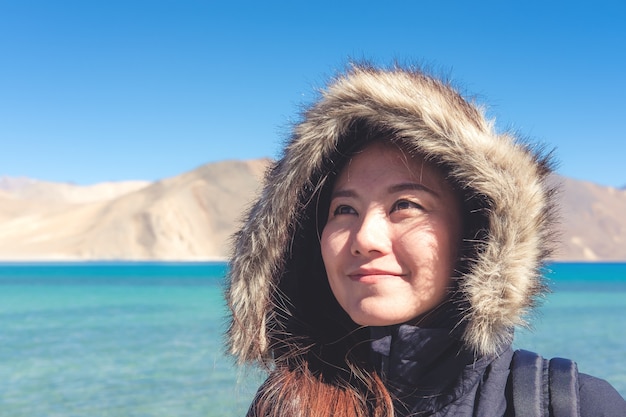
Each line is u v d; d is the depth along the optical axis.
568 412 1.34
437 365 1.52
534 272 1.46
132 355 15.31
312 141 1.64
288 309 1.81
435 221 1.53
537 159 1.54
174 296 39.78
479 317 1.42
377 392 1.57
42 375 12.89
